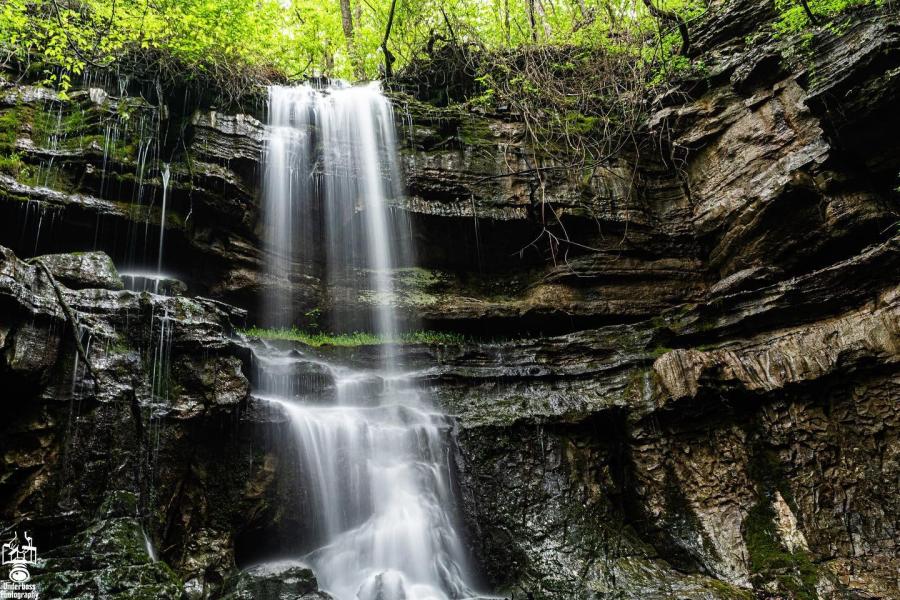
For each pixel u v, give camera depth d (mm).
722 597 8039
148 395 7668
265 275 12812
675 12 15352
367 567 8922
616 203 14188
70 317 7199
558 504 9742
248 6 14906
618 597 8258
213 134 12484
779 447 9773
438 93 16344
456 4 18281
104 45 12148
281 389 9930
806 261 11836
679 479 10141
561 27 18547
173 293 10188
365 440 9648
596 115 15547
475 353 11930
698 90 14352
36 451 6734
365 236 13867
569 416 10602
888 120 10297
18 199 9984
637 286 13812
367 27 21328
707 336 11367
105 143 11359
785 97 12375
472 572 9312
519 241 14297
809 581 8438
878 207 10789
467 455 10000
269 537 8594
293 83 15500
